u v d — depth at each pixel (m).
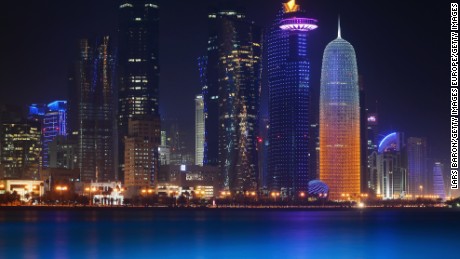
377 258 184.12
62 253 193.62
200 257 185.50
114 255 188.75
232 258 183.38
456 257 188.00
